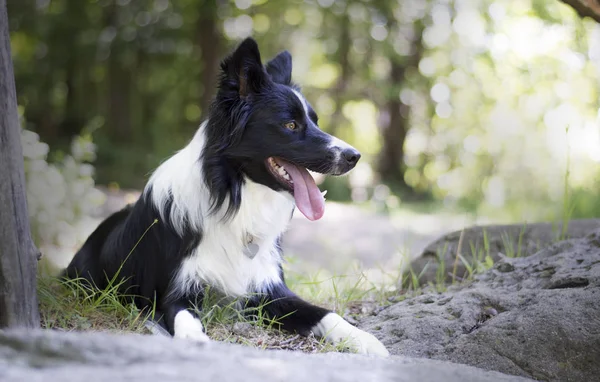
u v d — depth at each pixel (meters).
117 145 19.59
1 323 3.12
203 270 3.87
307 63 21.27
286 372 2.25
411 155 20.62
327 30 19.19
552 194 14.17
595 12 4.05
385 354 3.45
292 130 3.88
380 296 5.09
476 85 19.75
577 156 13.37
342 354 3.14
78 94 23.78
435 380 2.47
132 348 2.33
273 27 19.98
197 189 3.86
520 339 3.36
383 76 19.52
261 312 4.00
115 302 3.81
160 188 3.98
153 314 3.79
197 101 21.84
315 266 8.71
